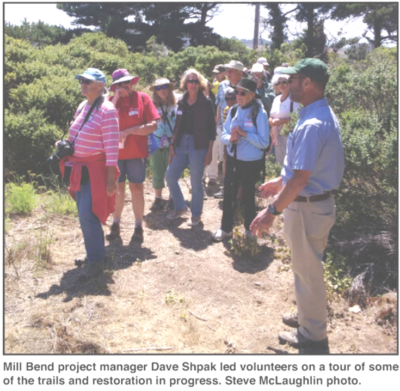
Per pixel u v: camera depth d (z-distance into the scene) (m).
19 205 5.73
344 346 3.50
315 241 3.14
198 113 5.52
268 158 7.29
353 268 4.58
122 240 5.26
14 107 7.97
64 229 5.43
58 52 13.23
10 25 28.86
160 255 4.92
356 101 5.93
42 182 7.03
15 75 9.04
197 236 5.52
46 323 3.57
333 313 3.91
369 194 4.97
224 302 4.07
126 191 6.92
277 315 3.91
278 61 22.75
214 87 8.12
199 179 5.71
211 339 3.53
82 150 4.11
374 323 3.81
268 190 3.56
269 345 3.48
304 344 3.39
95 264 4.32
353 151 4.78
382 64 6.04
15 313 3.68
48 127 7.21
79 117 4.17
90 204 4.18
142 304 3.93
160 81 6.07
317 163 2.99
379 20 30.42
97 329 3.54
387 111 5.47
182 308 3.92
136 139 4.99
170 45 38.12
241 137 5.09
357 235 4.93
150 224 5.79
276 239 5.36
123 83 4.89
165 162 6.25
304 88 3.02
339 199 5.03
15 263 4.46
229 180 5.24
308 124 2.91
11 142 6.95
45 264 4.50
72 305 3.82
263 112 5.09
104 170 4.18
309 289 3.26
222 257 4.96
